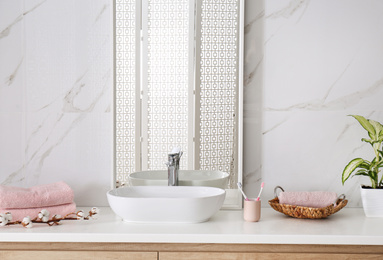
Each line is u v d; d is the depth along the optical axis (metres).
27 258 1.91
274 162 2.36
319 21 2.33
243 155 2.36
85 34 2.34
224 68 2.32
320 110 2.35
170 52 2.31
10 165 2.35
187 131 2.33
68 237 1.88
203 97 2.32
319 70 2.34
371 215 2.17
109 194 2.05
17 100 2.34
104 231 1.91
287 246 1.89
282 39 2.33
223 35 2.31
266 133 2.36
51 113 2.35
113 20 2.30
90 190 2.37
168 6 2.31
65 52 2.34
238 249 1.89
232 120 2.33
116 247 1.91
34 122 2.35
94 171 2.37
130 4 2.30
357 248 1.89
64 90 2.34
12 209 2.04
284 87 2.35
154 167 2.33
